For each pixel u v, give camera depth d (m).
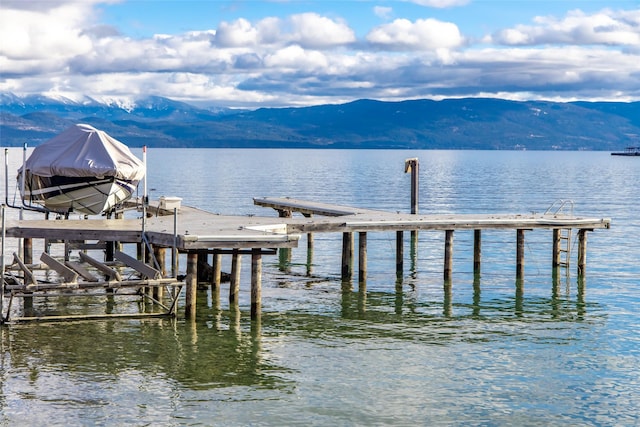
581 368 23.34
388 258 43.44
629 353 24.95
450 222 35.72
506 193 96.06
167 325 27.02
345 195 89.75
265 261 41.66
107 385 20.97
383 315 29.48
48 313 28.34
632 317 29.84
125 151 37.41
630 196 91.69
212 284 33.12
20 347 23.92
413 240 50.03
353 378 22.06
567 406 20.34
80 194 36.50
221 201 79.12
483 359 24.05
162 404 19.77
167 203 39.00
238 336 25.95
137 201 40.81
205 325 27.22
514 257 43.88
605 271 39.50
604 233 54.72
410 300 32.19
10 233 29.12
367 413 19.58
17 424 18.25
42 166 36.03
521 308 31.16
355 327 27.58
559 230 38.53
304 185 109.00
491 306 31.41
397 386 21.50
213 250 28.67
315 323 28.02
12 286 25.86
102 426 18.34
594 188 107.38
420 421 19.17
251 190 96.75
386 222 34.75
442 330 27.48
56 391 20.38
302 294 32.88
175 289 28.28
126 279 29.86
